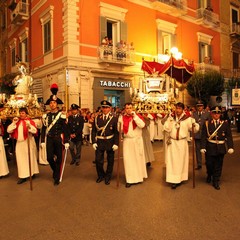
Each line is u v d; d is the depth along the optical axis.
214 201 5.94
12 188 7.17
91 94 18.41
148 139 9.21
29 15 22.75
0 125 8.20
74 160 10.02
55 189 6.99
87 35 18.39
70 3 17.70
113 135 7.41
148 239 4.30
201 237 4.33
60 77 18.31
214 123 7.01
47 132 7.43
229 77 28.78
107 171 7.44
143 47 21.42
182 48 24.56
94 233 4.54
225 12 29.62
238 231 4.52
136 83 20.53
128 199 6.14
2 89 22.64
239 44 31.36
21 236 4.50
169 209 5.50
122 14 20.06
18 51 25.45
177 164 6.89
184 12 23.55
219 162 6.96
